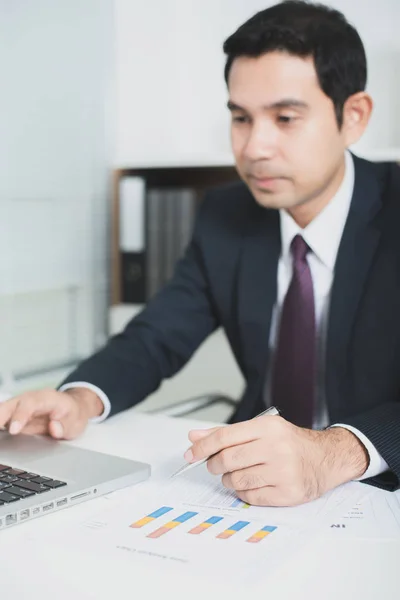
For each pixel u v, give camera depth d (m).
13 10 2.03
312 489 0.73
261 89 1.06
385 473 0.81
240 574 0.57
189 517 0.69
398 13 2.04
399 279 1.20
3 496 0.70
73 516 0.70
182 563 0.59
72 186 2.27
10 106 2.04
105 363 1.21
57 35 2.19
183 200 2.16
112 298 2.30
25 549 0.62
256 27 1.06
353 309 1.21
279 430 0.75
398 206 1.27
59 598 0.54
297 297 1.25
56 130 2.20
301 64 1.05
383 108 2.08
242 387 2.04
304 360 1.24
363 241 1.23
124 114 2.41
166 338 1.36
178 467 0.85
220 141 2.30
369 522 0.68
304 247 1.26
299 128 1.07
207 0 2.26
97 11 2.33
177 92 2.33
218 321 1.46
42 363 2.25
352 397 1.19
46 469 0.80
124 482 0.78
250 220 1.39
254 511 0.71
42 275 2.19
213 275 1.39
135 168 2.27
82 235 2.33
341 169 1.24
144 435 1.00
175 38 2.31
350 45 1.10
